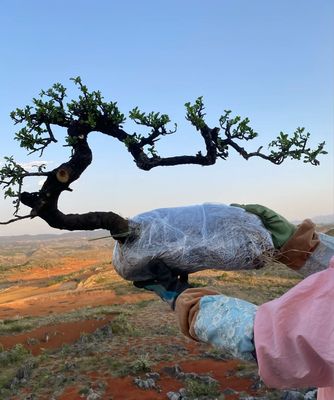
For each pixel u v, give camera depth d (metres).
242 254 1.69
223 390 13.20
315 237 1.76
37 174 1.73
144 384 13.82
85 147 1.89
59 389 14.21
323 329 1.07
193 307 1.33
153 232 1.66
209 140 2.30
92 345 19.47
